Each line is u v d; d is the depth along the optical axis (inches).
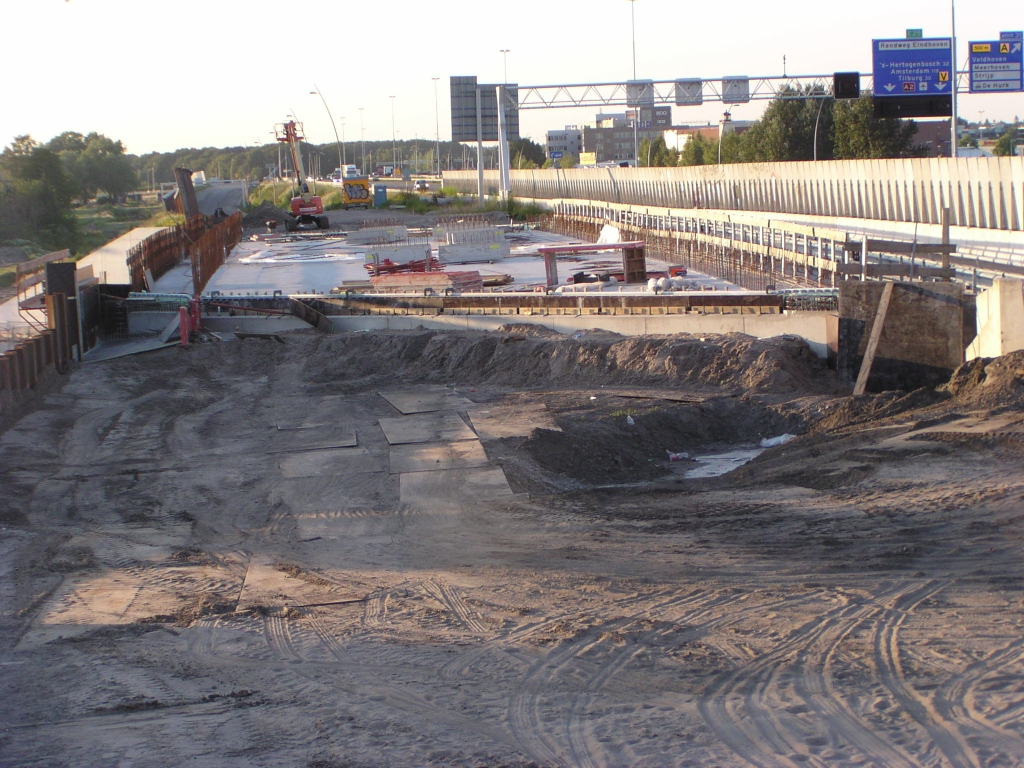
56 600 512.7
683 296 1181.7
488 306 1333.7
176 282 2026.3
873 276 1130.7
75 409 1069.8
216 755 314.8
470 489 709.9
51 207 3811.5
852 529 535.5
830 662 362.9
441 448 823.1
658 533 571.8
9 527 668.1
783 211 2561.5
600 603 455.5
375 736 324.5
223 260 2454.5
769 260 1716.3
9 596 521.3
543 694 354.6
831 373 1049.5
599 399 976.9
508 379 1115.9
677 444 872.3
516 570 523.5
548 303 1279.5
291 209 3590.1
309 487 748.0
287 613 473.4
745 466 750.5
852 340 1028.5
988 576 443.8
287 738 327.0
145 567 574.9
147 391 1166.3
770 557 503.2
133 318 1470.2
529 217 3531.0
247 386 1183.6
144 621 471.8
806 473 679.7
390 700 358.0
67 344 1280.8
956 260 1451.8
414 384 1139.9
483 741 316.8
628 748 304.8
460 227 2876.5
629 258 1604.3
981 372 813.2
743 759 291.6
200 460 854.5
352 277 2074.3
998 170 1675.7
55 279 1315.2
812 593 443.5
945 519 531.8
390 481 743.7
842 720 313.6
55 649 436.5
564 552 549.3
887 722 309.0
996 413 724.7
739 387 1002.7
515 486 721.6
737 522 578.6
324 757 308.7
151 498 741.3
